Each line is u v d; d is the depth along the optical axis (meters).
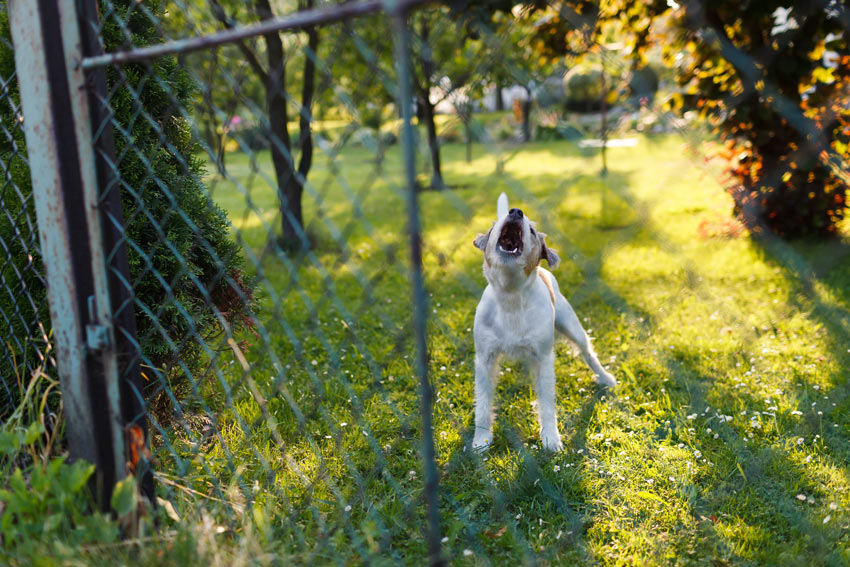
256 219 10.73
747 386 3.70
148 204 2.90
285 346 4.82
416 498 2.71
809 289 3.91
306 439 3.26
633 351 4.35
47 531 1.89
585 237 7.47
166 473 2.66
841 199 5.68
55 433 2.31
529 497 2.80
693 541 2.44
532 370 3.36
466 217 1.64
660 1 2.97
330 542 2.27
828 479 2.78
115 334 2.04
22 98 1.95
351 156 15.27
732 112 4.58
